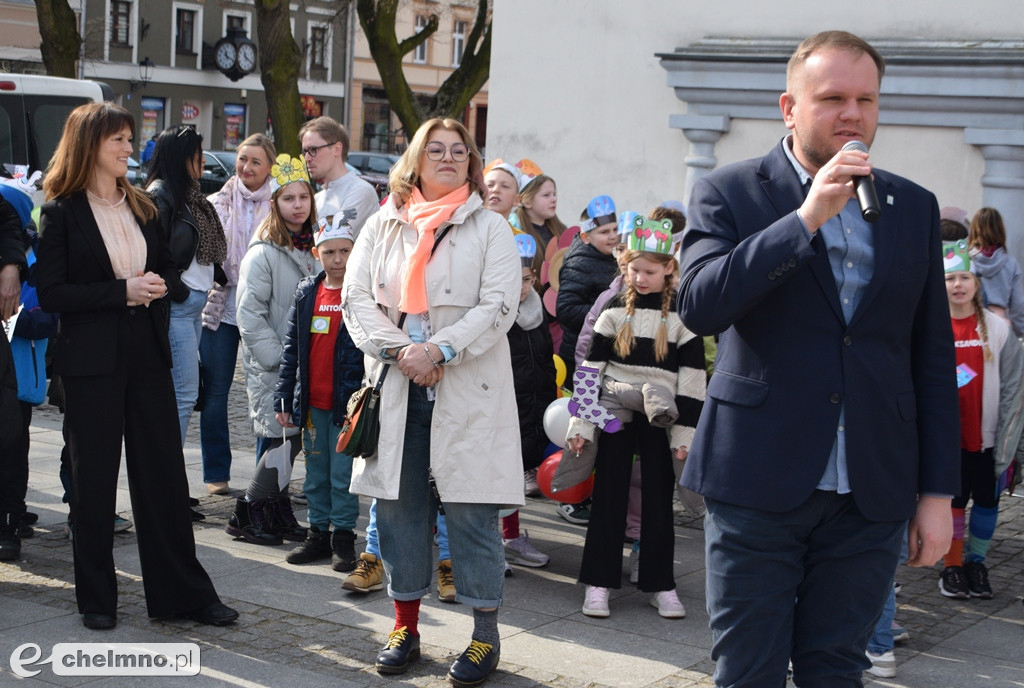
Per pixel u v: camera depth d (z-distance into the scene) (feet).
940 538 9.18
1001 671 14.29
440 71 157.38
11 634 14.12
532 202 22.40
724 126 32.53
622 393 15.33
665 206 23.02
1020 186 28.73
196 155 18.70
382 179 88.74
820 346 8.84
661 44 33.76
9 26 76.59
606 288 20.10
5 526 17.10
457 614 15.49
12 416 14.80
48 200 14.37
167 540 14.52
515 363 17.54
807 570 9.27
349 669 13.44
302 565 17.35
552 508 21.43
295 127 60.49
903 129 30.17
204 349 20.70
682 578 17.54
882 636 14.01
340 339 16.48
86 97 37.68
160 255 14.92
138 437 14.39
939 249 9.34
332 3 109.19
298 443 18.34
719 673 9.36
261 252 18.48
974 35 29.40
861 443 8.82
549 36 35.50
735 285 8.48
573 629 15.16
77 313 14.10
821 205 8.20
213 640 14.19
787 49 31.32
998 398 16.67
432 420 12.99
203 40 140.87
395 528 13.38
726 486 8.98
